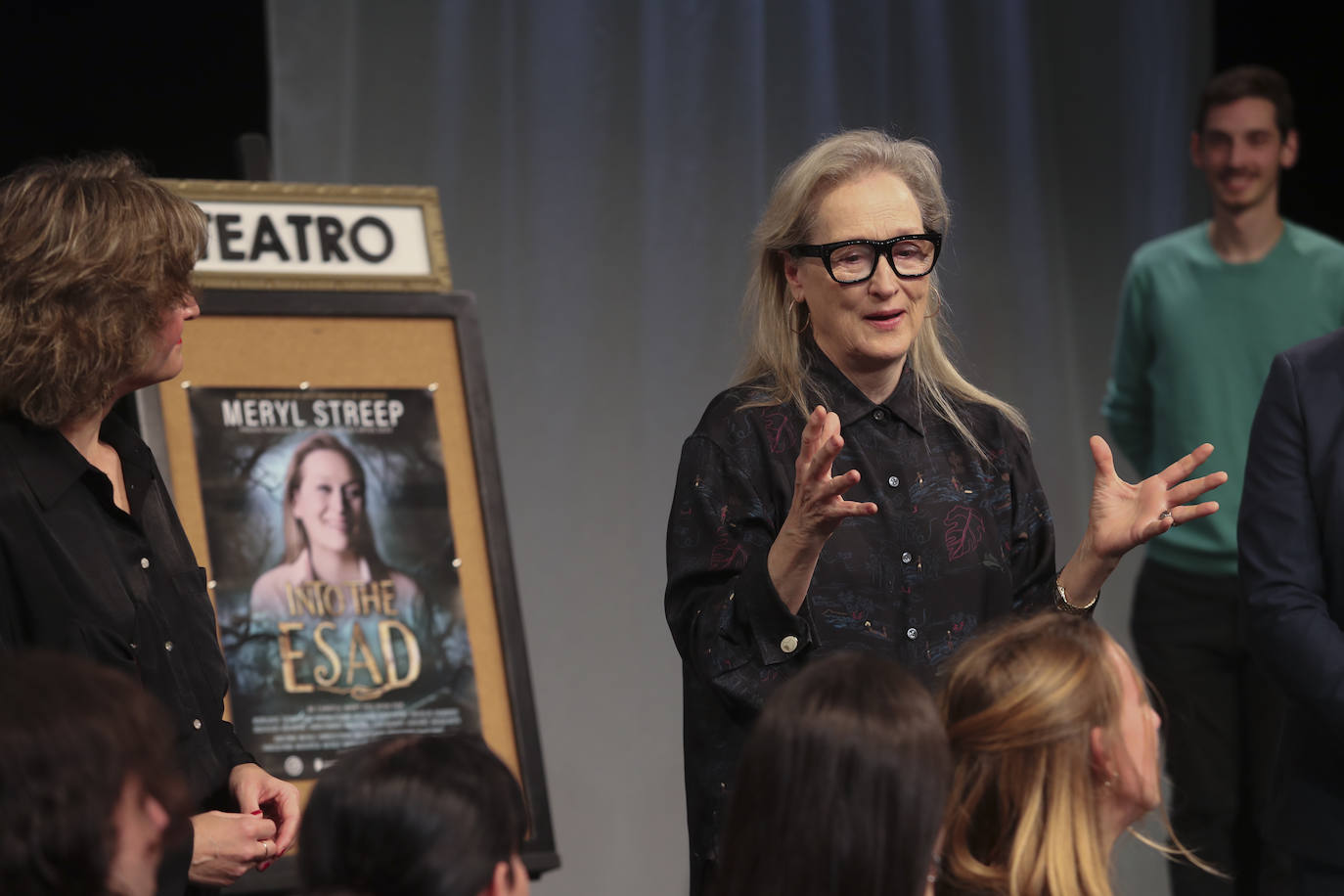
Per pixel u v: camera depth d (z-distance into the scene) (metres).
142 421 5.73
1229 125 7.49
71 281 3.60
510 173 9.88
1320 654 4.39
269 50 9.14
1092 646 2.95
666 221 10.12
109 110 8.41
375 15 9.56
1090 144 10.82
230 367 5.90
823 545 3.76
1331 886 4.50
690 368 10.14
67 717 2.27
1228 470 7.45
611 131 10.04
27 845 2.22
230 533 5.75
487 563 6.06
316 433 5.94
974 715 2.89
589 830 9.68
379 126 9.59
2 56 8.20
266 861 3.78
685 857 9.78
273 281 6.07
